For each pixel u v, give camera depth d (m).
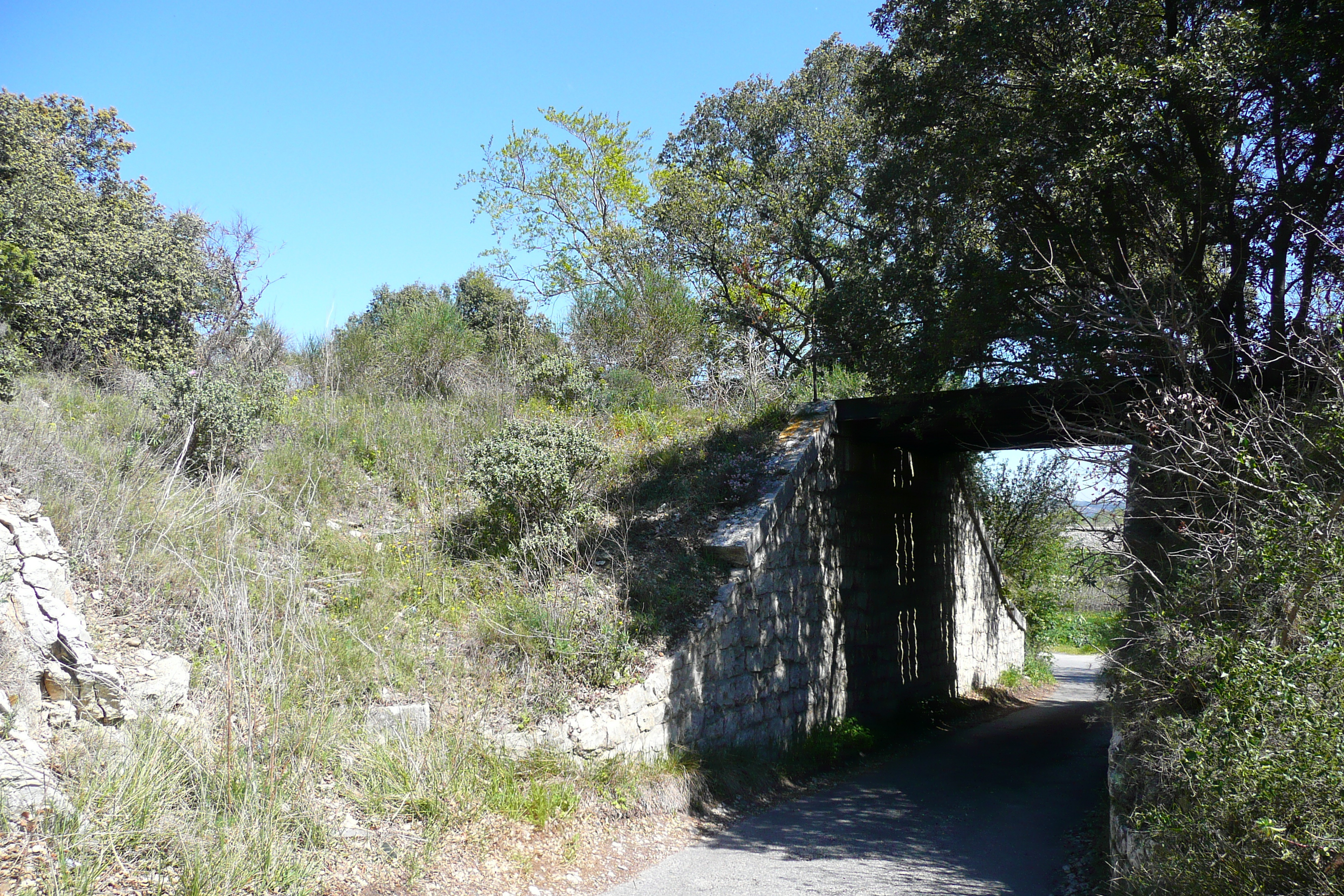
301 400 13.04
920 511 16.61
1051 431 11.61
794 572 11.73
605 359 16.88
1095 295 8.71
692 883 6.47
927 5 9.92
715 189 23.28
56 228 13.71
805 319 21.19
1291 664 3.90
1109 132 8.13
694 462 12.43
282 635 6.56
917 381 11.28
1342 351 5.04
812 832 8.20
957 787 10.49
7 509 6.15
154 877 4.36
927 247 11.00
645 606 9.34
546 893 5.87
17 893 3.84
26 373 11.14
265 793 5.21
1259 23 7.87
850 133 20.67
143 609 6.52
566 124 25.42
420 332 15.54
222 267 15.45
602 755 7.72
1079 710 18.42
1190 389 6.66
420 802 6.00
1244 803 3.80
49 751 4.88
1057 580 24.00
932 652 16.84
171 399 9.77
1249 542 5.12
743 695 10.24
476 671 7.76
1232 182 7.99
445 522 10.09
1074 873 6.96
